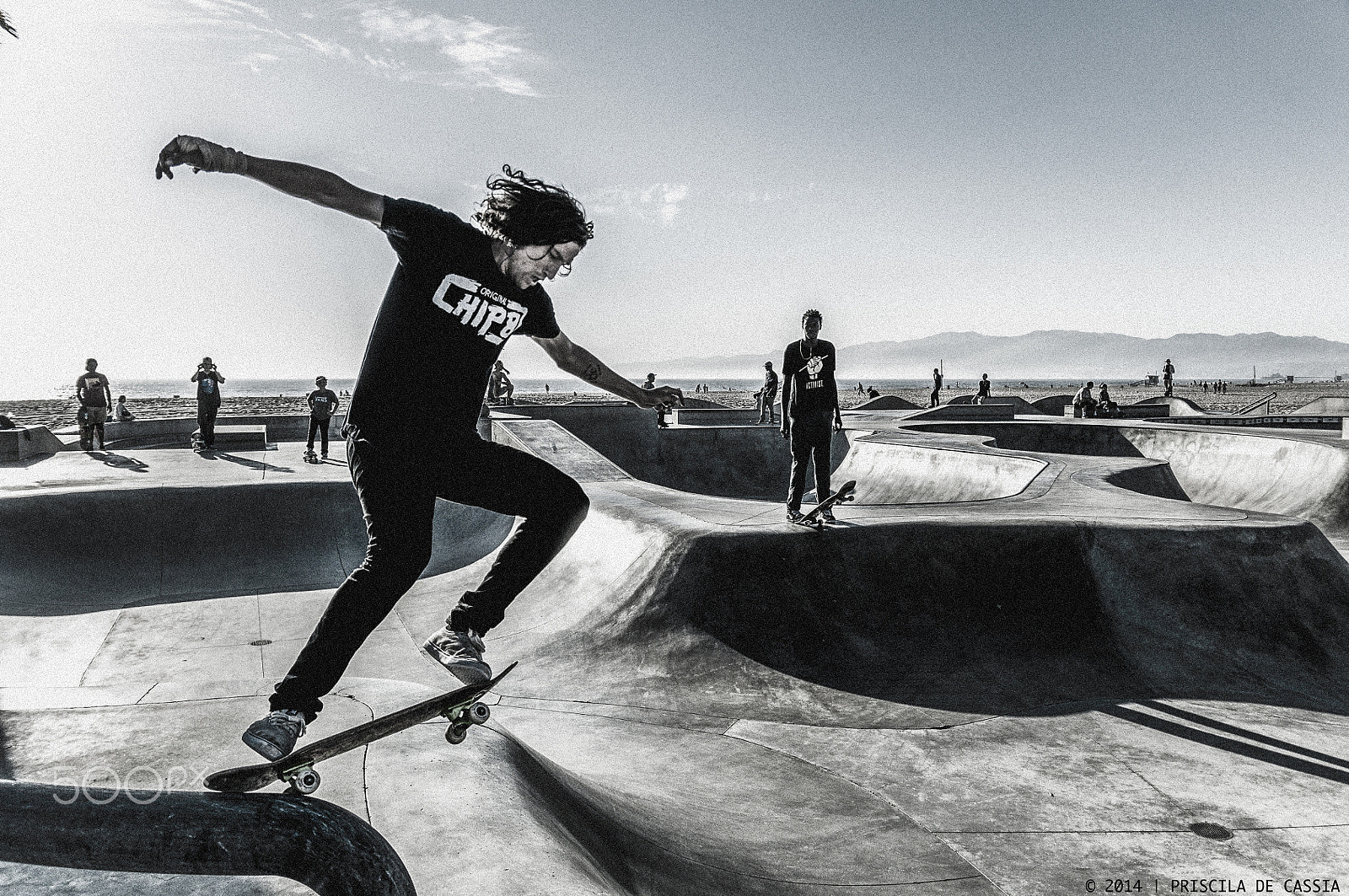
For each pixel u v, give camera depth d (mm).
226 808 1158
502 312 1872
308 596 8109
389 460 1805
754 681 6039
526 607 7715
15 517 9617
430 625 6961
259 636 7004
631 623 6734
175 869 1136
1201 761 4945
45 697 3785
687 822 3928
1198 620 6645
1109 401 28641
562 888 2346
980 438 17094
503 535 10086
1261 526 7156
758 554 6930
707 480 21938
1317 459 13383
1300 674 6250
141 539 10312
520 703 5789
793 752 5082
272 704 1642
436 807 2781
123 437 21203
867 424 23359
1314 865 3877
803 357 7422
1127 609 6758
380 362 1827
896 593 6883
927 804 4434
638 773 4730
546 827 2770
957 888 3604
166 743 3211
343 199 1702
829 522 7477
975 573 7031
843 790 4590
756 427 22453
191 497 10836
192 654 6629
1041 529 7172
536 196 1783
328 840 1156
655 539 7398
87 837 1123
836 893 3428
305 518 11195
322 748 1447
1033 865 3844
